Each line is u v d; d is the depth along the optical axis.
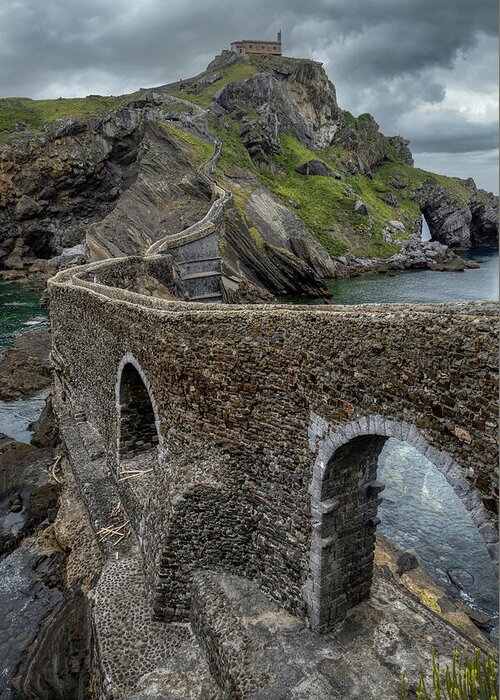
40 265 89.44
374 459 11.86
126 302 17.95
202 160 86.00
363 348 10.14
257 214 81.75
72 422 25.14
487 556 20.20
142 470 18.09
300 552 12.07
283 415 12.09
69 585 16.52
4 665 14.57
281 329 11.84
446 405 8.82
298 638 11.60
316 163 116.56
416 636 11.63
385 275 86.12
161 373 15.37
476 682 9.82
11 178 93.62
